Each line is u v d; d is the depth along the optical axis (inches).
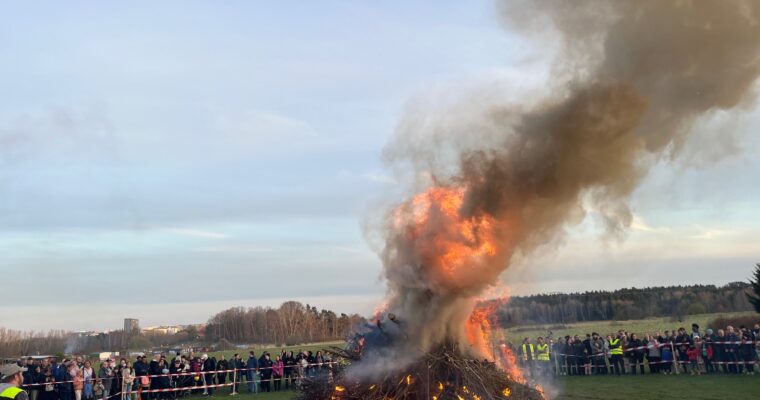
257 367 964.0
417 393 477.7
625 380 851.4
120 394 869.8
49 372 821.2
